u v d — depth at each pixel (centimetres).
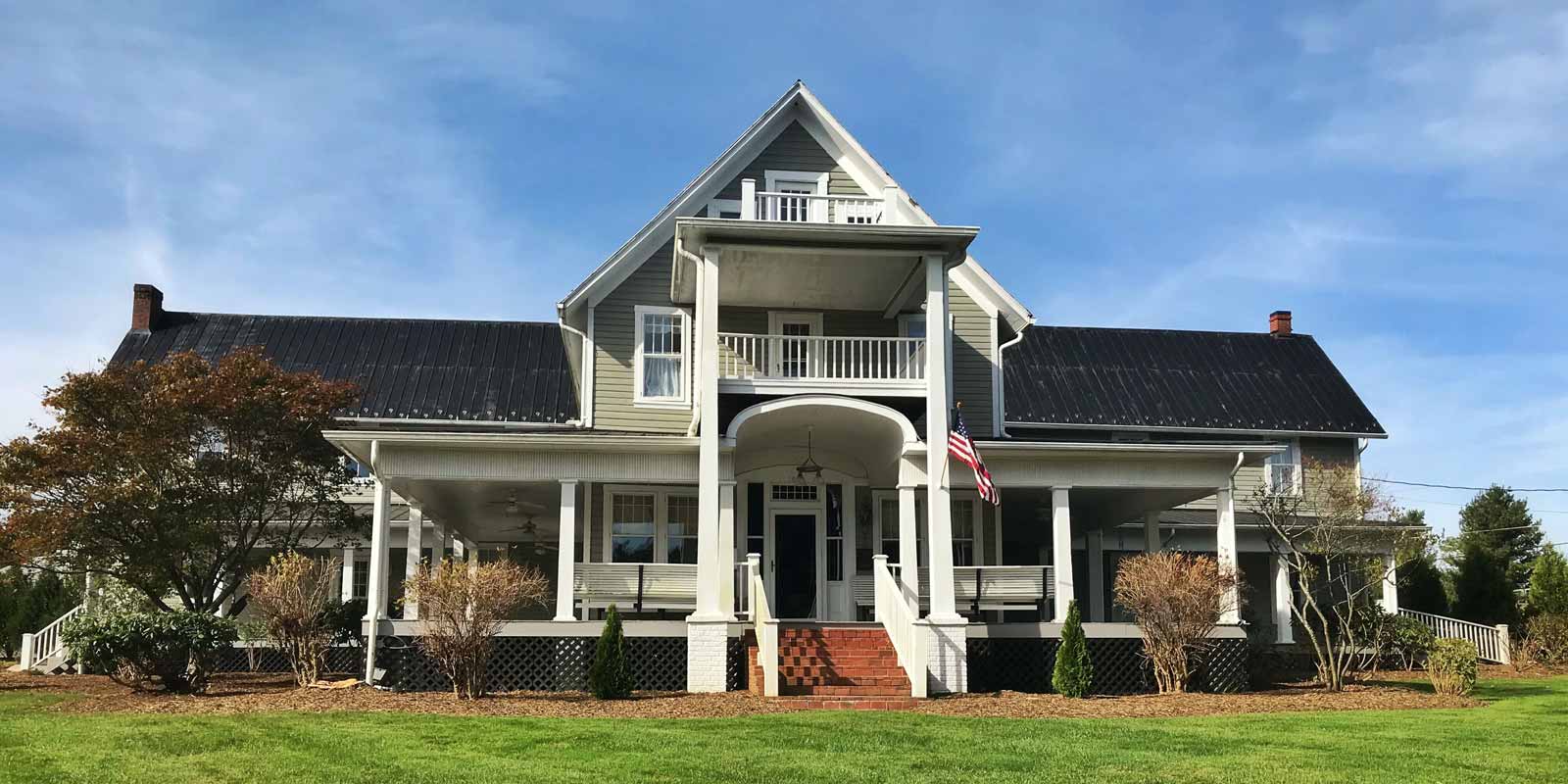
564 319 2289
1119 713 1562
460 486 2116
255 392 2131
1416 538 2559
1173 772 1102
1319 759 1178
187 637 1692
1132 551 2844
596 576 1959
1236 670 1902
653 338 2322
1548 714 1559
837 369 2311
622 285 2336
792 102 2358
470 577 1642
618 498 2267
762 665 1708
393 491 2027
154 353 3000
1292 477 3083
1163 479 2020
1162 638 1812
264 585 1806
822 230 1889
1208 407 3166
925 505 2339
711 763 1114
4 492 2028
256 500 2159
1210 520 2791
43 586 2672
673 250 2231
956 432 1875
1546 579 3138
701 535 1838
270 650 2331
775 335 2025
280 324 3188
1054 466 2005
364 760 1112
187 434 2119
